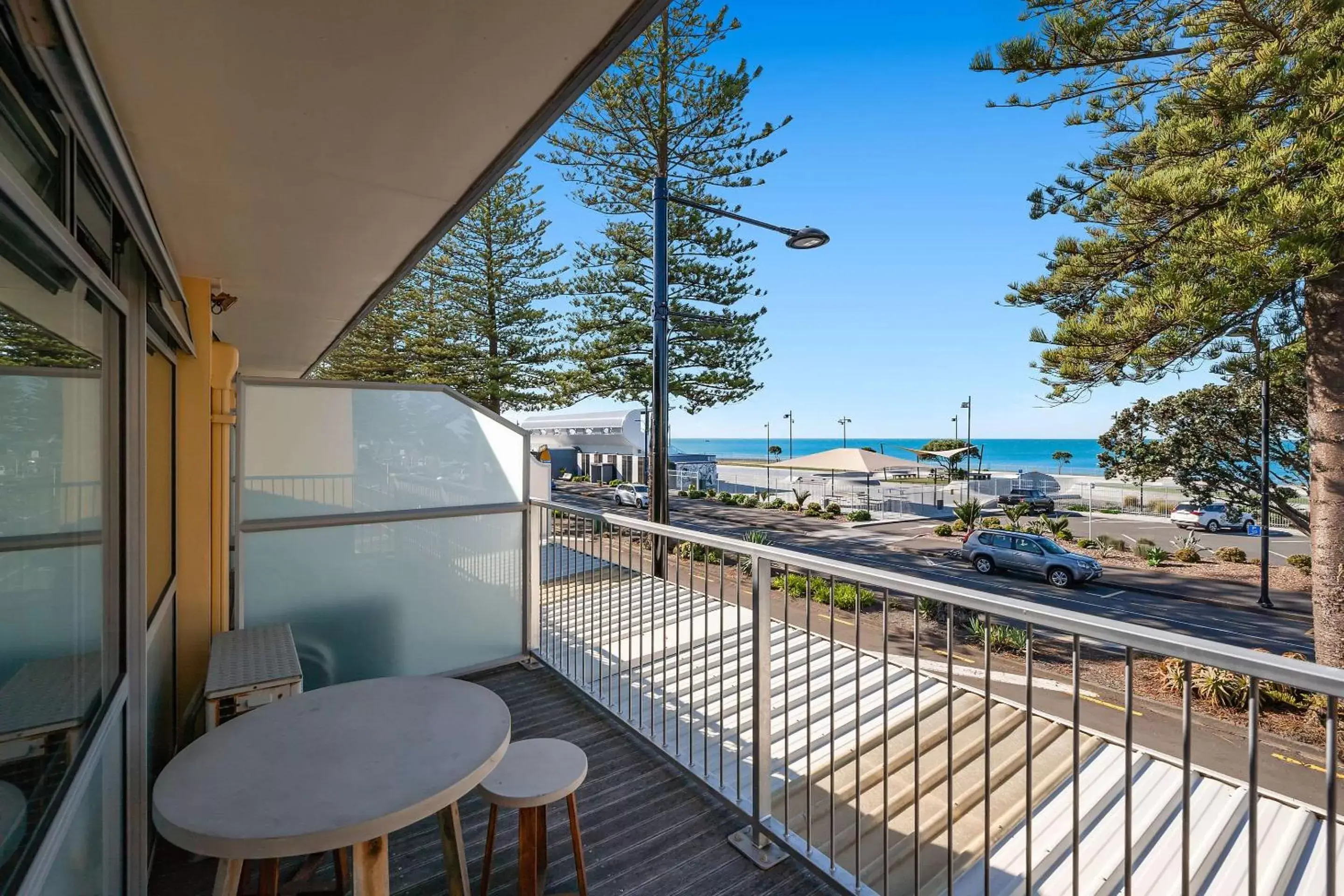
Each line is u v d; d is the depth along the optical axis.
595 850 2.15
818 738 3.58
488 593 3.77
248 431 3.11
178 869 2.06
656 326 8.91
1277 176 6.62
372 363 17.28
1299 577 13.76
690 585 2.48
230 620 3.16
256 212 2.42
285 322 4.65
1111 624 1.22
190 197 2.27
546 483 12.23
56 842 1.07
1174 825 3.47
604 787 2.53
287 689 2.24
